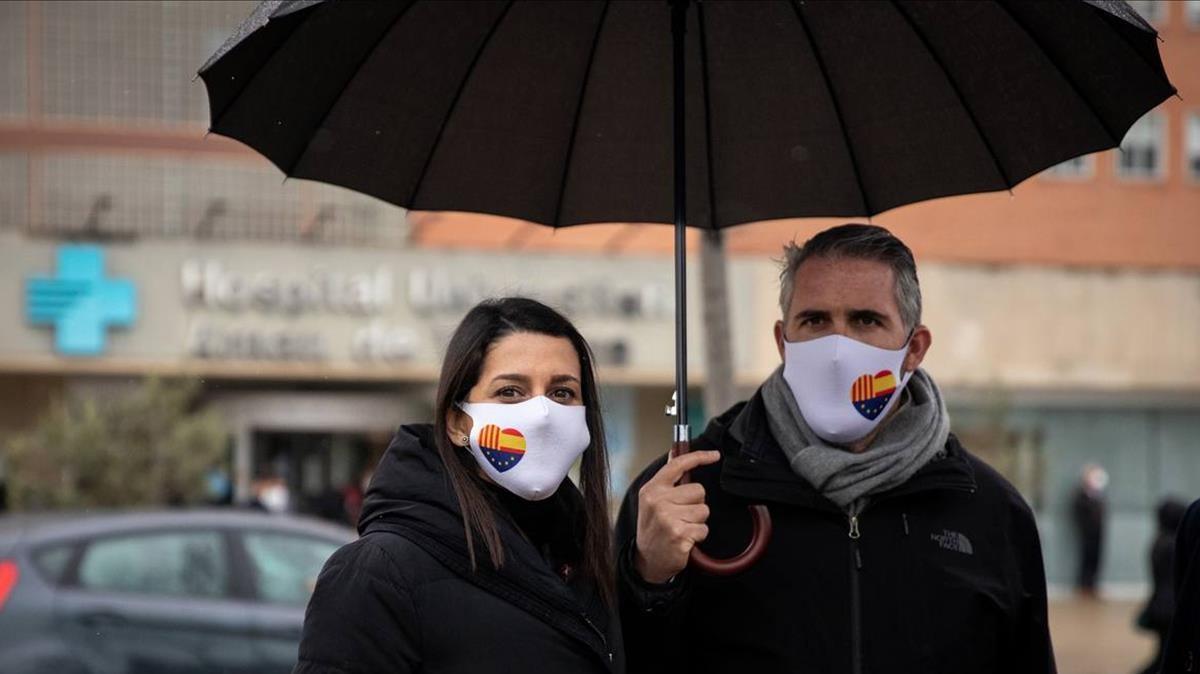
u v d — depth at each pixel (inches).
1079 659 590.9
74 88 820.0
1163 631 398.9
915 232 874.1
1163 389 891.4
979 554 126.1
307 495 775.7
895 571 123.7
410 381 830.5
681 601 117.0
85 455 568.7
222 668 299.6
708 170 133.2
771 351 786.8
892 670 121.9
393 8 114.5
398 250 802.8
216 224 807.7
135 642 294.2
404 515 107.7
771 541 124.6
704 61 128.8
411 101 122.4
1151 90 112.7
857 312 123.6
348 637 103.2
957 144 127.0
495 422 110.2
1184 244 889.5
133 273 787.4
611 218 133.2
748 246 778.2
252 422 832.3
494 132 127.4
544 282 808.9
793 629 122.9
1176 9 879.1
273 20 97.3
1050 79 118.9
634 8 125.3
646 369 811.4
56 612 290.0
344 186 122.9
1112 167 892.6
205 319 792.3
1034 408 886.4
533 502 114.0
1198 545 126.1
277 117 114.7
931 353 864.9
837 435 123.9
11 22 816.3
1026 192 880.9
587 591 113.0
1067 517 888.9
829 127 130.2
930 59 123.4
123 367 785.6
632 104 129.9
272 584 309.0
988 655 125.1
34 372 793.6
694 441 132.8
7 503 574.9
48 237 781.9
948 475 125.7
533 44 124.9
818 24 125.0
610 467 117.6
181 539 305.9
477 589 106.3
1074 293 881.5
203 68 101.7
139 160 814.5
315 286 797.9
